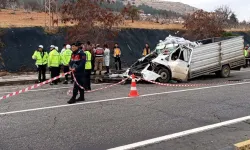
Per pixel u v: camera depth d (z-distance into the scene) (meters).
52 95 11.61
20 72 19.14
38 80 15.98
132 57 25.05
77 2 19.72
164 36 28.73
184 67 15.35
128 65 24.09
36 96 11.40
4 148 5.71
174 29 30.11
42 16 31.19
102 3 21.00
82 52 10.02
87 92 12.16
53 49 14.97
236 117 7.93
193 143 5.97
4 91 13.08
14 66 19.27
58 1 29.41
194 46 16.62
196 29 28.36
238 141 6.08
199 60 16.05
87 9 19.62
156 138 6.25
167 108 8.92
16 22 24.53
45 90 12.99
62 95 11.59
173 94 11.38
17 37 20.47
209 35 28.12
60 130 6.79
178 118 7.80
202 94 11.33
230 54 17.50
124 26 26.89
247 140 5.86
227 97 10.67
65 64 14.96
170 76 15.17
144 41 26.92
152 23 38.03
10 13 31.77
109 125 7.16
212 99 10.30
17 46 20.11
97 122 7.42
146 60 15.78
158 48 16.55
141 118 7.79
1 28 20.30
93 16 19.66
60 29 22.69
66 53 14.99
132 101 10.04
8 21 24.86
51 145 5.86
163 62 15.01
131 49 25.42
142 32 27.42
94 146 5.80
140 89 12.83
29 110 8.80
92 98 10.70
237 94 11.28
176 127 7.02
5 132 6.68
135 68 15.36
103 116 8.00
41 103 9.90
